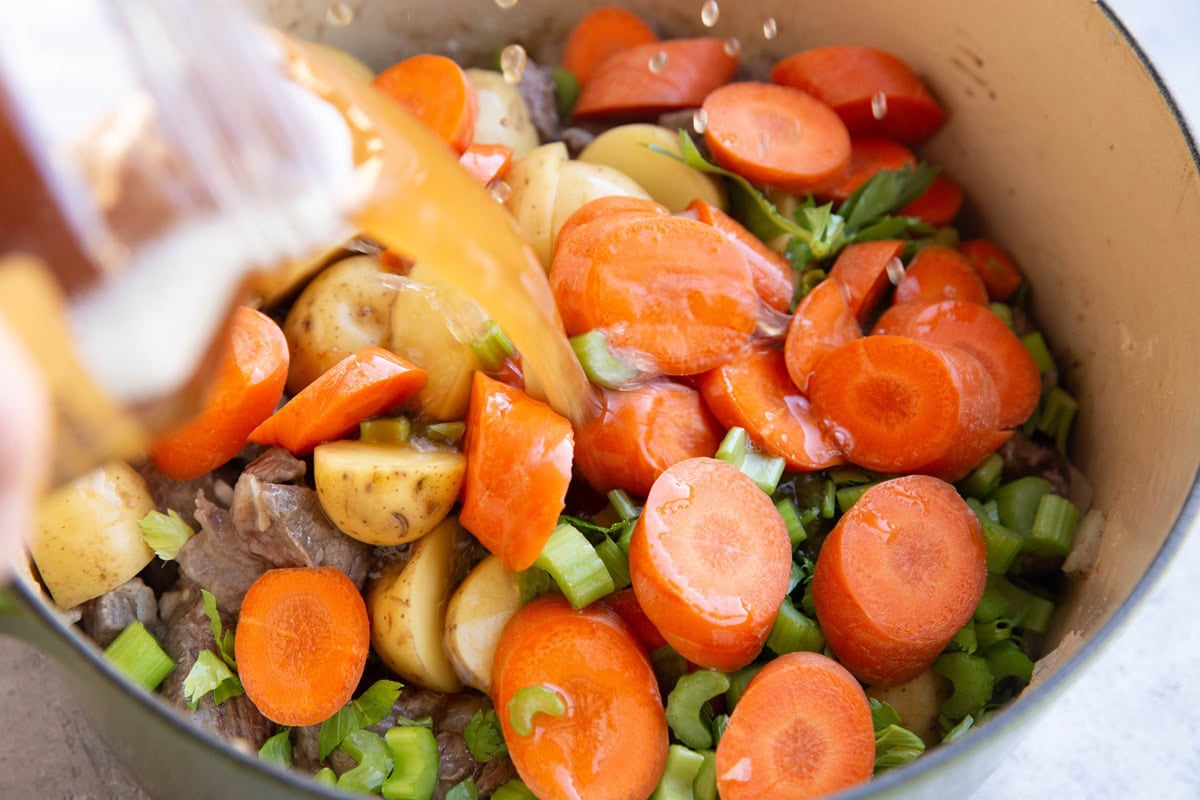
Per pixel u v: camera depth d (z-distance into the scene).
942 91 0.55
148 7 0.36
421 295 0.49
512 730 0.45
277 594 0.47
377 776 0.46
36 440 0.33
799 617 0.47
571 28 0.58
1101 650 0.41
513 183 0.53
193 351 0.37
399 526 0.47
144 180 0.36
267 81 0.38
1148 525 0.46
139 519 0.48
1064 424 0.53
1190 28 0.62
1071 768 0.50
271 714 0.47
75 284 0.36
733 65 0.57
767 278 0.52
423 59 0.53
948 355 0.49
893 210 0.55
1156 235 0.49
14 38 0.35
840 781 0.45
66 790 0.49
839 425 0.50
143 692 0.40
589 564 0.47
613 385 0.49
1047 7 0.50
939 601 0.47
